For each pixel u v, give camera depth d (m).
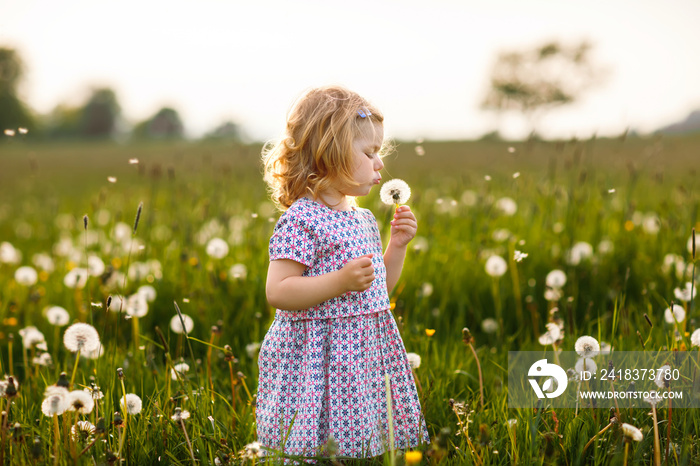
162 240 5.18
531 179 6.20
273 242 2.25
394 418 2.34
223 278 3.93
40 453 1.96
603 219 4.89
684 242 4.02
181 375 2.58
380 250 2.45
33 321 3.85
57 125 89.88
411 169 11.00
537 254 4.24
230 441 2.36
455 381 2.89
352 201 2.58
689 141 20.75
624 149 11.96
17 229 8.76
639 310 3.59
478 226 4.82
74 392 1.92
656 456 1.96
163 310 3.78
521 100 47.88
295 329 2.27
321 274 2.23
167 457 2.23
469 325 3.79
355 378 2.24
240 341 3.44
